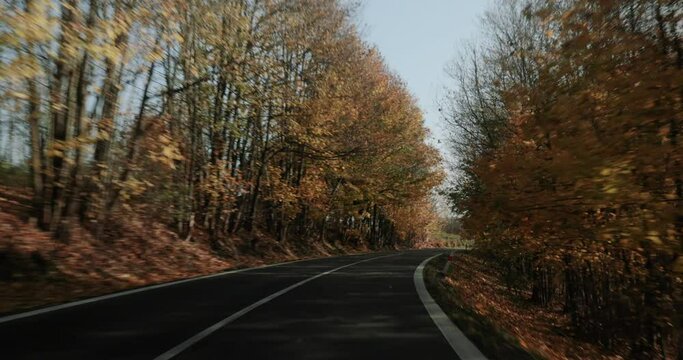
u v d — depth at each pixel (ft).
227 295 34.63
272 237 106.73
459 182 85.40
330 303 32.68
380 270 61.72
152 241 56.80
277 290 38.29
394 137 125.49
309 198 105.19
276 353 19.69
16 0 28.66
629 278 44.52
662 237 27.27
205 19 54.03
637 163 26.14
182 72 56.95
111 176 48.11
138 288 36.47
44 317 24.53
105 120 40.01
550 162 29.78
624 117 26.45
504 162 35.06
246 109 72.28
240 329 23.71
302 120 83.46
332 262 78.54
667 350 52.80
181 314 26.86
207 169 68.23
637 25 28.63
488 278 100.42
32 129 41.50
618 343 51.52
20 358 17.63
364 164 127.13
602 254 43.21
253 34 67.72
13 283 33.19
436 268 72.02
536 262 57.77
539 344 41.65
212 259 65.36
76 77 41.32
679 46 27.55
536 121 31.94
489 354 21.11
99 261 43.75
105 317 25.18
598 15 28.48
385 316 28.63
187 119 64.39
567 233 34.94
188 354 19.03
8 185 52.85
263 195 97.19
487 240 55.88
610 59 28.02
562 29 30.63
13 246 36.09
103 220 48.62
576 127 28.89
